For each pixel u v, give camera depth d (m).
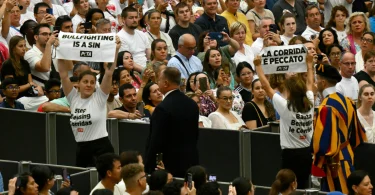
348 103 24.55
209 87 28.88
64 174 21.91
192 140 23.91
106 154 22.23
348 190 23.28
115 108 27.28
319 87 27.39
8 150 27.30
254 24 35.81
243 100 29.91
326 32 33.19
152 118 23.64
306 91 24.62
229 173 25.86
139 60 33.03
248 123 27.66
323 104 24.42
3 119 27.25
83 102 25.33
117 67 29.97
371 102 26.47
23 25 31.92
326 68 27.22
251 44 35.25
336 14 34.84
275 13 36.88
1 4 32.94
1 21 32.50
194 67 31.05
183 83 30.02
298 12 37.00
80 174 22.67
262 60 25.94
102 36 25.48
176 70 23.73
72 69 30.20
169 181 21.47
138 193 21.19
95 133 25.34
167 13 35.25
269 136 25.50
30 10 34.81
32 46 31.66
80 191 22.67
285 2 36.94
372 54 30.22
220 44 32.56
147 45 33.31
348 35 34.16
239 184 21.55
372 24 36.06
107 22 31.80
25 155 27.19
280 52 25.89
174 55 31.59
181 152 23.70
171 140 23.66
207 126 27.08
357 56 33.03
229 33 34.34
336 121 24.25
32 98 29.36
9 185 21.47
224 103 27.09
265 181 25.70
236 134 25.70
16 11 32.81
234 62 32.25
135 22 32.88
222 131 25.80
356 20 33.94
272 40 30.47
